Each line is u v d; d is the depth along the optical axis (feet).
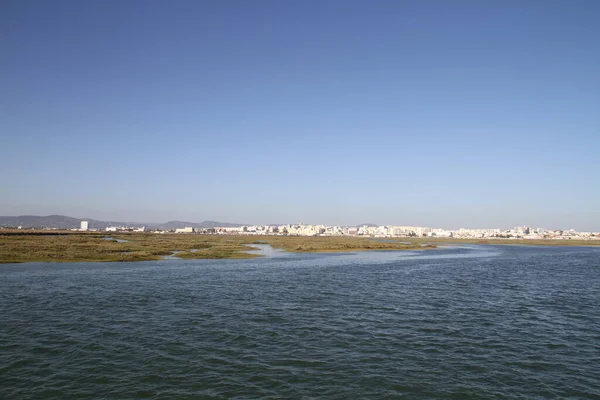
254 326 95.96
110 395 58.34
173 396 58.18
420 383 64.28
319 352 78.02
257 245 480.23
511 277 203.92
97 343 81.15
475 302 131.54
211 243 470.80
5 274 177.58
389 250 452.76
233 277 183.52
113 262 241.76
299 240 652.48
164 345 80.64
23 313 104.83
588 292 155.94
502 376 67.87
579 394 61.52
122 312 108.06
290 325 97.50
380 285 166.40
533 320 107.34
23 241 350.02
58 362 70.90
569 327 100.48
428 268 246.06
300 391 60.54
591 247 638.94
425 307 122.01
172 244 424.46
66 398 57.21
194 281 167.53
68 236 508.53
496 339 88.89
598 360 76.48
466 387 63.21
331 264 262.47
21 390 59.57
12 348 77.61
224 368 69.05
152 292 138.62
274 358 74.33
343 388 61.87
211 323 98.07
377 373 68.03
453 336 90.68
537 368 71.82
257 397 58.23
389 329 95.61
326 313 111.34
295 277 187.62
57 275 176.96
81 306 114.21
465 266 263.29
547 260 328.70
